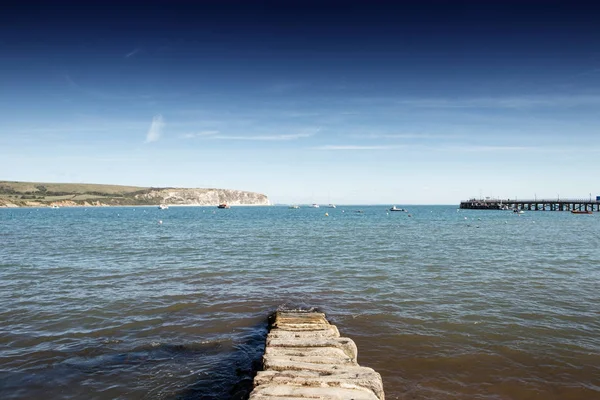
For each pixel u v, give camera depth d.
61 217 101.81
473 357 10.43
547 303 15.52
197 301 15.74
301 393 6.57
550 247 34.06
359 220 88.06
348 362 8.09
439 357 10.43
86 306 14.87
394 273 21.70
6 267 23.08
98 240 39.22
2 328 12.37
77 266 23.55
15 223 71.50
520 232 51.31
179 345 11.19
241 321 13.36
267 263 25.05
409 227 62.06
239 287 18.30
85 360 10.10
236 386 8.85
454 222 78.56
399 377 9.33
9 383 8.78
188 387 8.79
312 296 16.67
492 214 128.88
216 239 40.72
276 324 11.30
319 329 10.74
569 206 144.25
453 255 28.88
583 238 42.62
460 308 14.82
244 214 134.38
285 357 8.27
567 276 20.91
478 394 8.59
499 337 11.84
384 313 14.21
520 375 9.45
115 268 22.95
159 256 27.94
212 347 11.09
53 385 8.74
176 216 113.00
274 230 54.66
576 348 11.03
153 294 16.78
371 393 6.64
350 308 14.90
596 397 8.50
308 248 33.00
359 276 20.91
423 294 16.97
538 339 11.69
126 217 103.75
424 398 8.40
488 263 25.17
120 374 9.35
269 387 6.79
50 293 16.80
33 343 11.17
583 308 14.85
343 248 33.03
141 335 11.93
